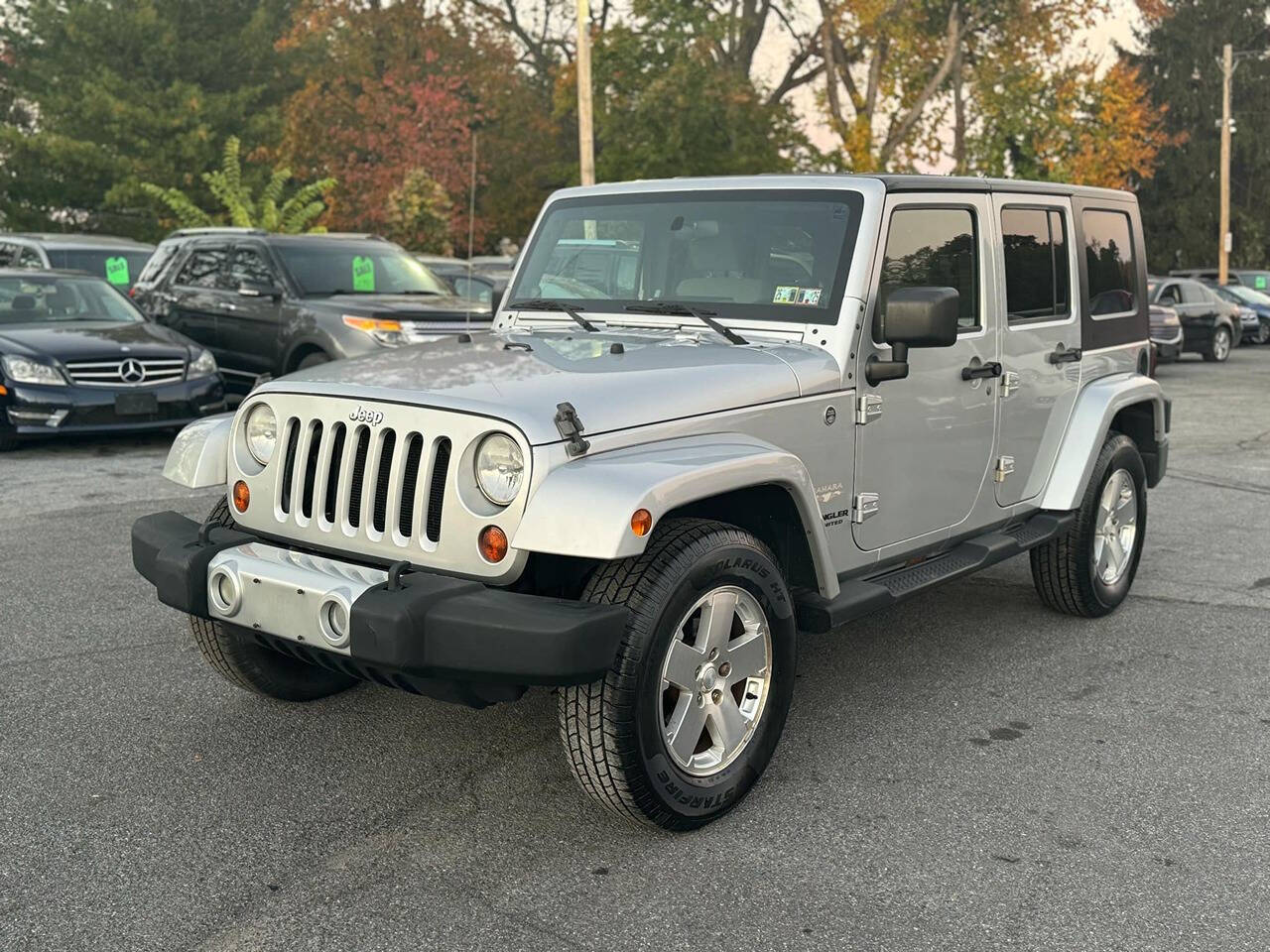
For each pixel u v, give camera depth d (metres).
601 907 3.23
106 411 10.33
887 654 5.41
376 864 3.46
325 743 4.33
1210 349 24.62
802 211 4.38
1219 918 3.17
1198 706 4.75
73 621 5.72
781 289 4.34
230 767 4.12
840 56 33.22
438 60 32.75
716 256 4.50
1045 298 5.40
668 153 32.88
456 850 3.55
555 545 3.23
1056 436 5.51
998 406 5.02
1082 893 3.29
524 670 3.15
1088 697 4.85
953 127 33.75
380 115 30.77
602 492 3.23
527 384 3.58
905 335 4.03
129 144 36.72
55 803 3.83
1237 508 8.75
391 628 3.21
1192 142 58.44
